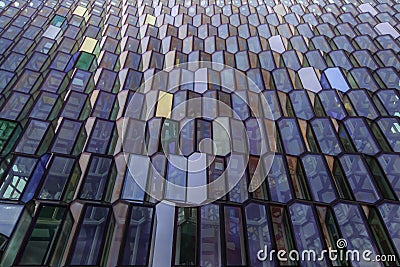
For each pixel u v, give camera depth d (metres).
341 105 24.70
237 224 15.24
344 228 15.27
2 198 15.67
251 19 42.81
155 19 42.62
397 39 37.00
